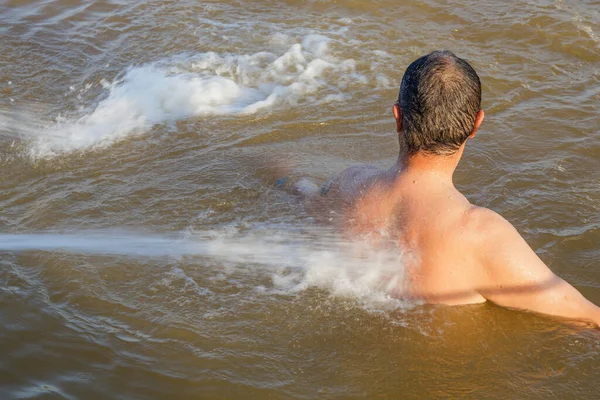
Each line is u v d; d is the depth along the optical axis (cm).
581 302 242
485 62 496
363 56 509
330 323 257
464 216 243
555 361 241
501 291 244
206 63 500
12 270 287
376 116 436
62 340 252
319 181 355
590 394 230
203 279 280
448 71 237
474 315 252
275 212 322
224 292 273
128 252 298
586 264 296
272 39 534
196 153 390
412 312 256
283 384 236
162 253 297
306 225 292
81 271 286
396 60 504
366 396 231
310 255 281
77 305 269
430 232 246
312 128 422
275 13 575
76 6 582
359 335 252
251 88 471
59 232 318
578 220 326
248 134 413
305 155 388
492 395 231
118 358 245
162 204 336
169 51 516
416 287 254
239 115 436
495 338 248
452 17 559
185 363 243
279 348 249
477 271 243
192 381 237
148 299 271
